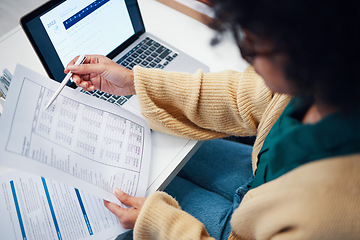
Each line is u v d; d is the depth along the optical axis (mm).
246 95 677
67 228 637
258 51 367
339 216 363
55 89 644
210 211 808
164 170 723
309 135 440
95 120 674
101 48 835
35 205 655
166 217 619
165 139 765
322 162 385
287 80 373
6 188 669
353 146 399
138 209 648
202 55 897
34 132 578
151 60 870
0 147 535
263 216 470
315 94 383
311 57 322
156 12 994
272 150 509
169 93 715
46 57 740
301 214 384
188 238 602
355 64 319
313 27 303
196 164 907
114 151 676
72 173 599
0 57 889
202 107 717
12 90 583
